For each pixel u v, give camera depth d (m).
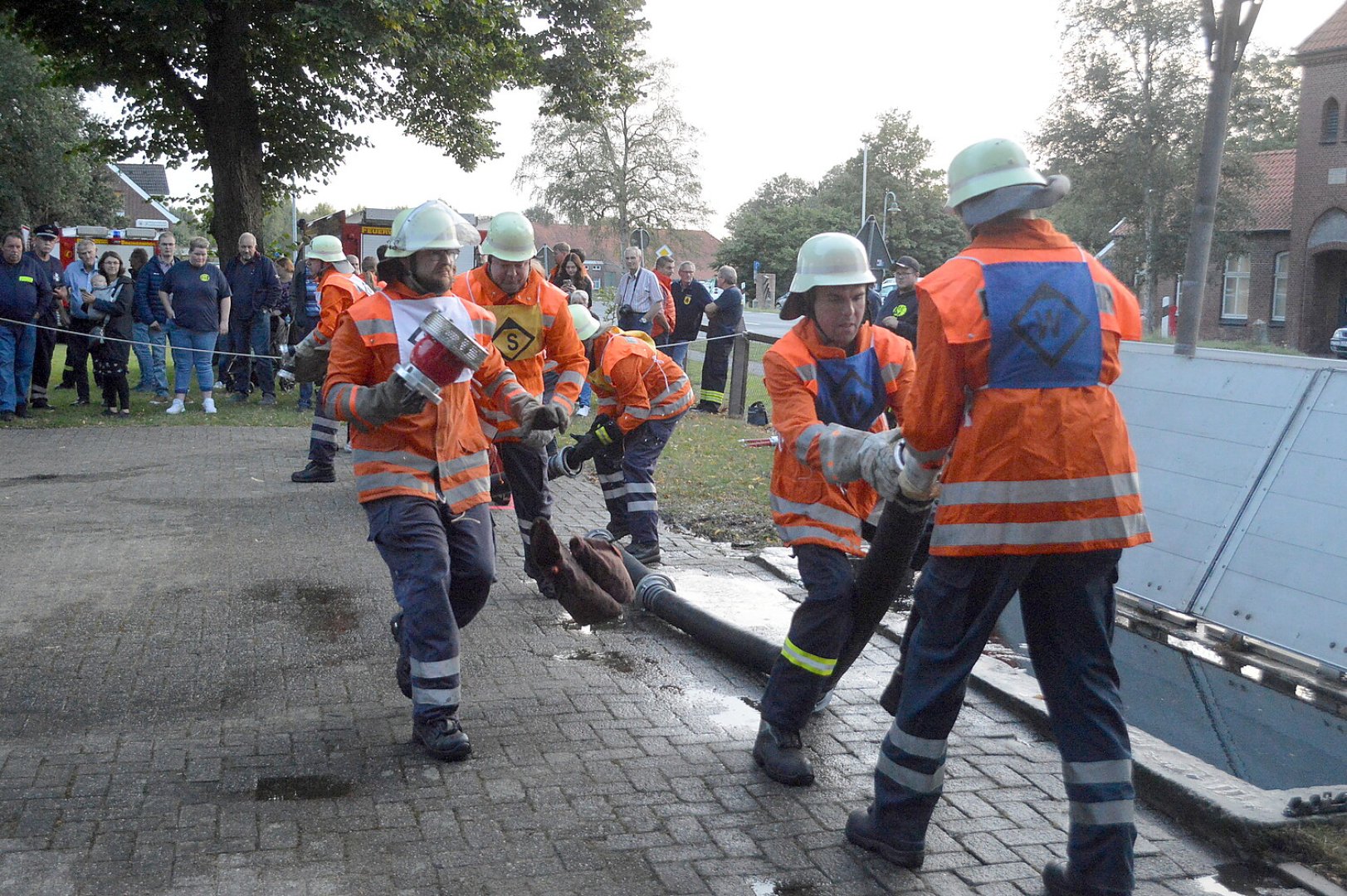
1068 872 3.34
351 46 18.00
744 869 3.53
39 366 14.33
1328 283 40.97
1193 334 7.38
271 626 5.85
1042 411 3.17
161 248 14.34
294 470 10.46
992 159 3.26
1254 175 37.72
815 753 4.43
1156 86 35.75
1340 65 39.28
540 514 6.45
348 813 3.81
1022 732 4.69
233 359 15.73
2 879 3.31
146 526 8.05
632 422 6.82
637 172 65.38
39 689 4.89
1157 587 6.43
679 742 4.51
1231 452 6.34
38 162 45.44
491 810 3.87
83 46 18.78
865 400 4.13
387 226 24.00
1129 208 37.22
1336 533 5.59
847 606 4.09
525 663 5.41
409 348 4.20
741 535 8.34
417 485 4.28
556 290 6.23
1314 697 5.30
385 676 5.15
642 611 6.26
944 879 3.51
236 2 18.25
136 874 3.37
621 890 3.38
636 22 25.20
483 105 23.16
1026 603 3.38
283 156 21.88
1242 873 3.61
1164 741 4.97
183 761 4.19
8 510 8.49
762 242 86.00
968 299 3.16
